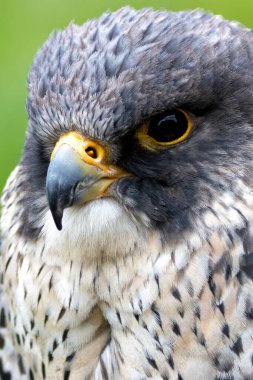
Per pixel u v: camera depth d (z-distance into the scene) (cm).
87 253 955
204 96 917
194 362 952
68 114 923
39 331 1010
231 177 925
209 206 926
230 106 928
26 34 1900
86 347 1004
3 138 1727
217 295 934
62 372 1018
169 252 936
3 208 1050
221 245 928
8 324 1094
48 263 978
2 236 1056
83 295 973
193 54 921
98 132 920
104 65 917
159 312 948
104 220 939
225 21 994
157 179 927
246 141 930
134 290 952
